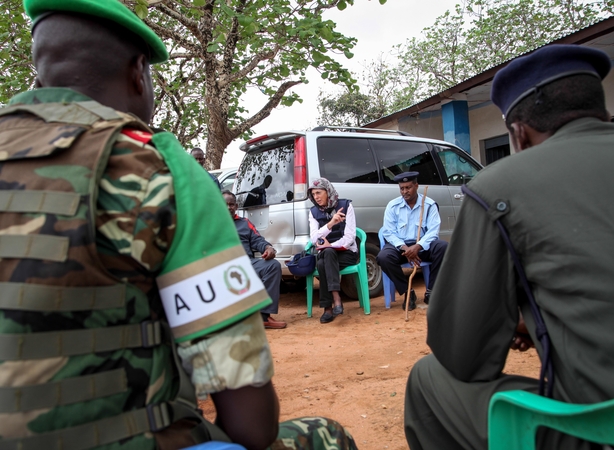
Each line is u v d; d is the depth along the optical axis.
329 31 7.22
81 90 1.03
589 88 1.33
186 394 0.94
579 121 1.31
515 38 18.11
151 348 0.90
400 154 6.41
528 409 1.17
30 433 0.78
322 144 5.70
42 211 0.83
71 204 0.84
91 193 0.84
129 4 5.18
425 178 6.58
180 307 0.89
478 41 18.70
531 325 1.28
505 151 11.31
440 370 1.49
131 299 0.88
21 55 7.19
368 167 6.00
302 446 1.14
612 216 1.13
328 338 4.42
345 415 2.80
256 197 5.95
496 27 18.06
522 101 1.37
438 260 5.04
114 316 0.85
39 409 0.79
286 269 5.56
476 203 1.31
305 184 5.46
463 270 1.32
